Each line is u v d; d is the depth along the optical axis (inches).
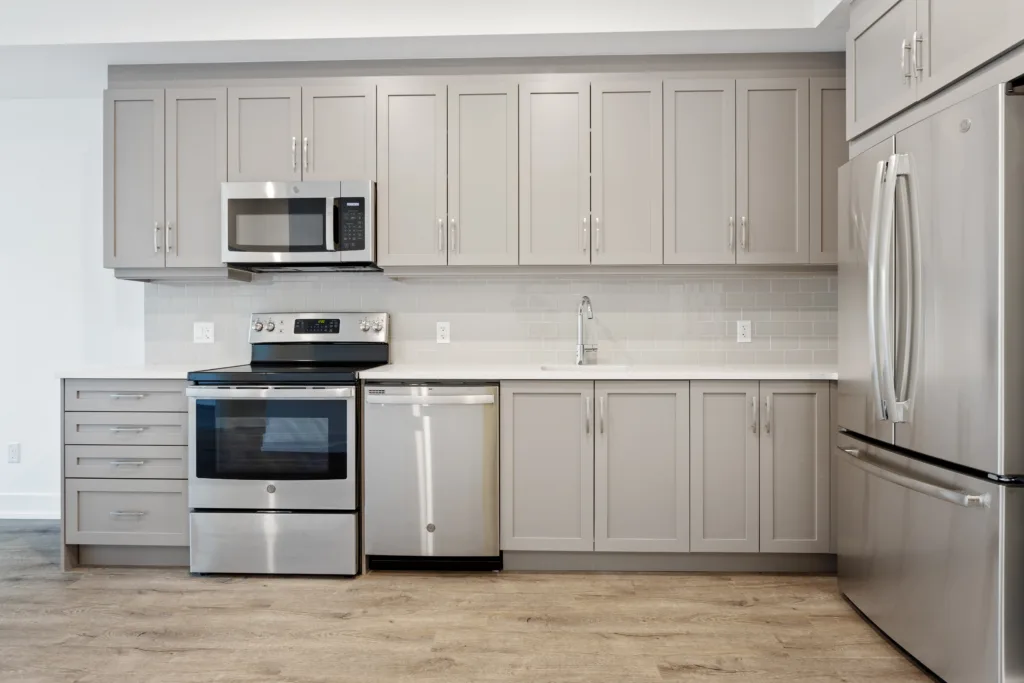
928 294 75.5
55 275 143.5
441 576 111.0
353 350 131.4
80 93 138.4
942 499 74.0
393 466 110.7
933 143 74.4
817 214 117.8
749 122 118.0
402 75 121.4
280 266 124.6
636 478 110.5
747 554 112.0
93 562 116.3
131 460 113.3
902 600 82.2
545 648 85.8
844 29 108.8
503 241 119.7
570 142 118.8
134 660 82.7
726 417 109.9
